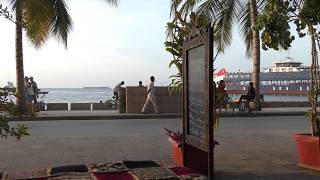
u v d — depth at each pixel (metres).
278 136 15.02
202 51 6.33
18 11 20.89
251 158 10.27
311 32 8.76
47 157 10.79
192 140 6.82
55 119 24.05
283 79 88.62
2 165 9.72
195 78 6.75
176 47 8.86
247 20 27.92
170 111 26.77
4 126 5.68
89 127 19.78
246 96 27.19
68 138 14.63
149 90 26.00
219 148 11.96
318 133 8.66
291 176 8.12
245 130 17.56
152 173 6.00
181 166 6.71
